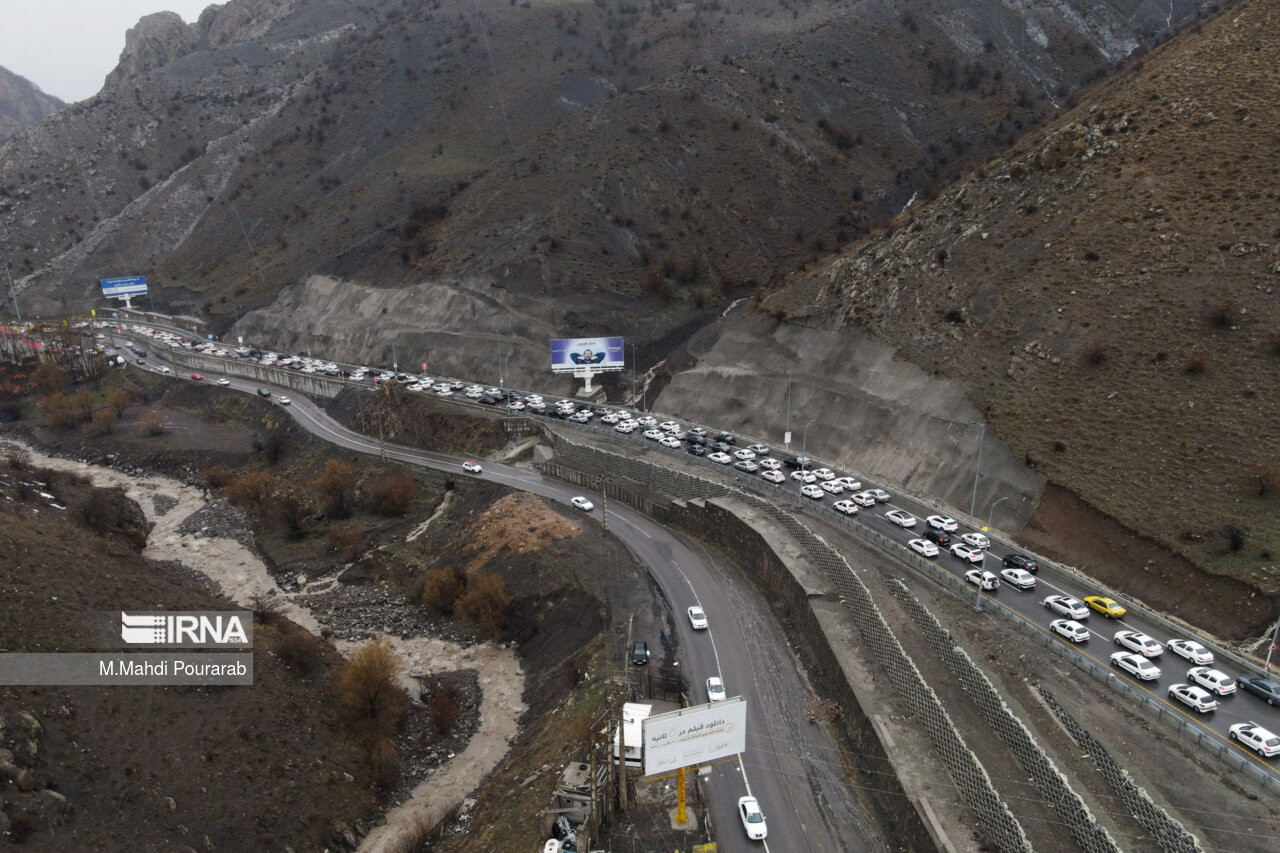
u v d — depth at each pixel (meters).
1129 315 70.12
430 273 132.00
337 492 90.88
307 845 45.19
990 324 78.88
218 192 194.75
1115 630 49.81
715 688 47.03
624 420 96.62
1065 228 80.75
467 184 149.38
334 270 146.75
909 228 99.62
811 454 83.88
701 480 75.19
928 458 73.50
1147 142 82.06
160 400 131.50
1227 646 47.88
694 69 160.50
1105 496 59.72
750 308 109.94
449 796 50.59
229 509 94.56
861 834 37.22
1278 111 75.81
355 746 54.09
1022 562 57.12
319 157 182.62
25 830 38.22
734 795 40.00
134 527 88.44
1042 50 173.75
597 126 145.38
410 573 77.50
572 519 76.12
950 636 45.94
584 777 42.50
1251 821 33.41
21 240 198.00
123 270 185.75
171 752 46.34
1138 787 33.66
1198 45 90.81
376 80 195.75
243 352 144.00
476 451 97.25
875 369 85.19
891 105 160.38
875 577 56.16
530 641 65.25
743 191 138.12
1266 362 60.97
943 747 38.66
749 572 64.00
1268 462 55.19
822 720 45.06
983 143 151.25
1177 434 60.66
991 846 33.28
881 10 180.62
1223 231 69.94
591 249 126.12
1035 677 44.41
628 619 57.75
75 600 55.19
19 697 44.72
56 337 142.75
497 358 116.25
